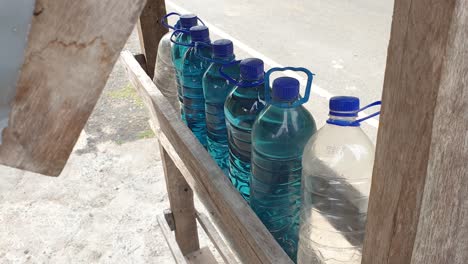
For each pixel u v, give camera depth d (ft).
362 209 2.84
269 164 2.95
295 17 16.34
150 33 5.01
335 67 12.35
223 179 2.98
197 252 6.89
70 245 7.98
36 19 1.21
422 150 1.36
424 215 1.48
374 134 9.30
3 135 1.32
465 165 1.43
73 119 1.33
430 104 1.28
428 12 1.20
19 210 8.83
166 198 8.84
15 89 1.21
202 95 4.04
